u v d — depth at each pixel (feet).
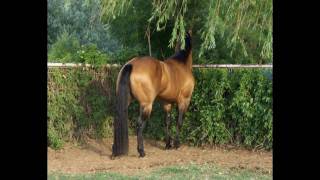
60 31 74.59
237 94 32.53
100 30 74.64
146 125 36.17
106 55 35.47
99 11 27.53
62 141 32.83
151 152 32.09
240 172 26.45
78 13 76.23
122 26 39.91
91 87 34.71
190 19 38.04
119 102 28.19
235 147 33.37
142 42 39.11
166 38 38.29
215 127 33.47
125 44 41.01
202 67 34.42
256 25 24.93
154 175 25.25
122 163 28.53
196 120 34.35
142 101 29.40
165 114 34.83
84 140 34.42
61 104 33.35
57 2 75.36
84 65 34.32
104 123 35.45
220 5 24.27
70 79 33.81
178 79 31.73
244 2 24.18
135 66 29.04
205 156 30.96
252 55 39.83
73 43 56.80
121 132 28.12
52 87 32.96
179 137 34.35
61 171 26.32
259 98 31.99
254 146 32.71
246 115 32.45
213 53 39.50
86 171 26.53
